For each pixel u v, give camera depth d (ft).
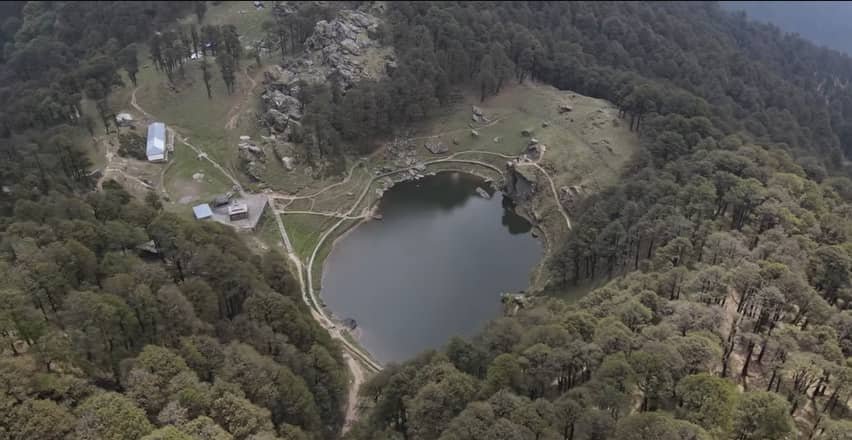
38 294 376.89
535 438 303.89
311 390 420.36
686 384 315.99
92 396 310.04
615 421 306.35
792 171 633.61
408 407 369.30
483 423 311.68
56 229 451.94
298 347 448.65
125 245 472.44
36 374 311.06
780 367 338.54
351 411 474.08
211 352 375.86
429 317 612.70
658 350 336.70
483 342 436.76
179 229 486.79
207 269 453.58
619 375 327.06
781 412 285.84
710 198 555.28
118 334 365.61
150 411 319.06
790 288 391.24
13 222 477.36
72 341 344.69
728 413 296.30
